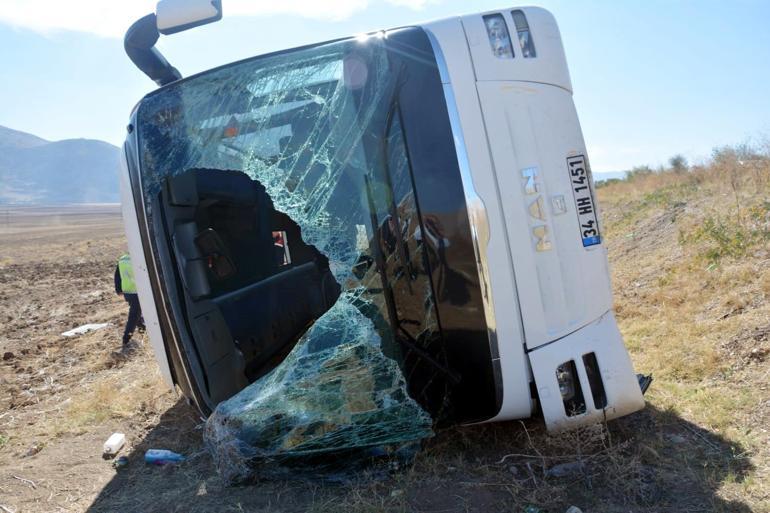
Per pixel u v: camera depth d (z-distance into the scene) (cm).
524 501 329
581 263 370
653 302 714
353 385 375
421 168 353
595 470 353
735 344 500
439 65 351
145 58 457
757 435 370
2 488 423
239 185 525
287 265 603
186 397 462
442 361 361
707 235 869
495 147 352
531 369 358
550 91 370
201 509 362
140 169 391
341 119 370
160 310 409
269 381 391
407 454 388
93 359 841
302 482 380
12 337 1128
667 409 424
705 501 312
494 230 347
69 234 6438
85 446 495
